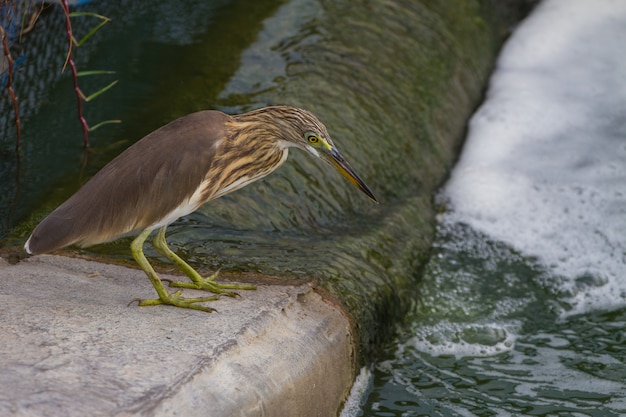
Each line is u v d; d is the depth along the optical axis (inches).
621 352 316.5
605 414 282.0
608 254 376.8
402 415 278.8
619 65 520.4
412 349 313.6
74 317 238.7
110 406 197.9
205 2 458.0
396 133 400.5
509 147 446.3
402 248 344.8
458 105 457.1
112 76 393.4
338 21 447.8
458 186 412.5
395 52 441.4
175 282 264.4
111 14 436.1
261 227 323.6
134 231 245.3
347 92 399.5
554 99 486.3
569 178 424.2
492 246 377.7
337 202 353.1
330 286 286.2
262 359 233.3
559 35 544.7
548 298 348.2
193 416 205.5
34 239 231.9
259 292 266.7
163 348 224.8
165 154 244.4
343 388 267.9
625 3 574.9
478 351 315.3
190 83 390.3
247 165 260.5
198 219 316.2
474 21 513.0
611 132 463.2
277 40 427.2
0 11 351.6
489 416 280.1
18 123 342.0
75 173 337.7
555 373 303.7
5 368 207.9
